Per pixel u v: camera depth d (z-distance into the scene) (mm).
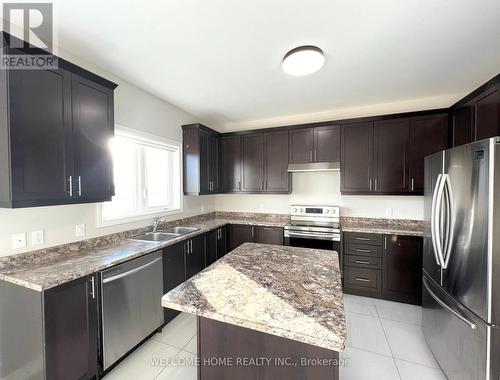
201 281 1323
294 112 3539
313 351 1050
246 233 3617
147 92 2742
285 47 1850
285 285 1271
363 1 1388
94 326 1640
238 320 963
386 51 1910
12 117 1380
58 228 1891
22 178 1433
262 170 3678
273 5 1412
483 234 1389
